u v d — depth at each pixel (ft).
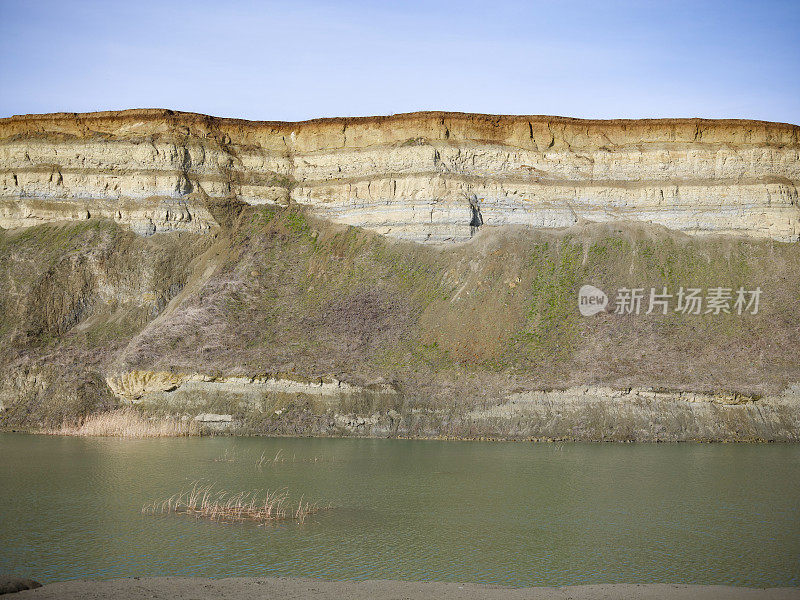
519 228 241.96
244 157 263.29
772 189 244.01
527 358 196.85
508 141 256.73
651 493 127.13
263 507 116.67
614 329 206.59
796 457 156.87
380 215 246.68
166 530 104.17
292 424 180.75
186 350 199.41
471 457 155.33
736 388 182.09
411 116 258.16
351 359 197.88
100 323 219.41
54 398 191.52
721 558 95.35
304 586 83.25
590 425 176.76
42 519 108.88
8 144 253.85
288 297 225.56
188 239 241.96
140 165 249.96
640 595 81.76
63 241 238.07
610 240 237.45
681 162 251.19
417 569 90.27
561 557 95.30
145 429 178.50
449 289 224.33
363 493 125.90
